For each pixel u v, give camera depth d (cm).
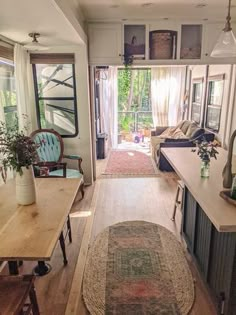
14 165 196
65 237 302
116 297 215
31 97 436
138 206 384
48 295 218
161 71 764
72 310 204
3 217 186
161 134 704
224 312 183
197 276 239
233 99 479
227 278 177
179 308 204
